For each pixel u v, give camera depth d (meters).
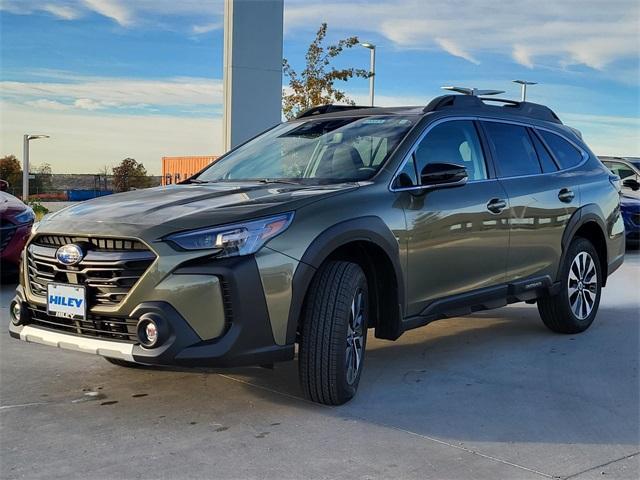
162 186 4.95
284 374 4.78
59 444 3.57
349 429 3.80
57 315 3.94
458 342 5.82
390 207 4.37
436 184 4.53
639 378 4.82
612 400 4.36
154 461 3.36
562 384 4.67
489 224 5.09
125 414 4.01
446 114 5.11
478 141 5.30
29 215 8.30
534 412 4.12
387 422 3.91
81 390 4.45
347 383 4.10
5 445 3.55
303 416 3.99
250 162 5.19
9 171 49.97
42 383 4.59
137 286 3.65
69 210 4.29
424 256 4.59
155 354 3.59
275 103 12.14
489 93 10.98
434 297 4.73
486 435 3.75
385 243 4.27
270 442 3.60
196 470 3.27
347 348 4.11
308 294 3.97
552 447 3.61
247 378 4.70
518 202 5.37
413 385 4.61
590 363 5.19
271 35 12.01
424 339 5.92
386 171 4.50
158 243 3.65
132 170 37.44
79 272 3.82
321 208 4.00
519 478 3.23
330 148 4.93
